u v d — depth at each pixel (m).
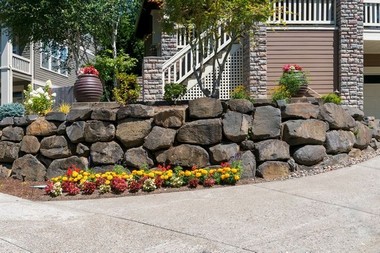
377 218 5.12
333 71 12.91
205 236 4.62
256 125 7.56
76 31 15.45
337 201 5.79
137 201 6.26
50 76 23.41
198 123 7.58
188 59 12.03
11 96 18.92
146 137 7.77
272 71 12.69
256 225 4.92
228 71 12.64
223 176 6.96
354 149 8.39
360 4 12.98
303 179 7.09
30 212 5.83
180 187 6.98
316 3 12.97
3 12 14.72
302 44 12.84
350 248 4.23
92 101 9.24
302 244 4.34
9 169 8.93
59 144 8.27
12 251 4.30
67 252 4.28
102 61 13.16
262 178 7.29
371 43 14.54
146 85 11.58
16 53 21.08
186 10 9.21
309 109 7.74
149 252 4.24
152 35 17.00
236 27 9.39
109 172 7.45
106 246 4.42
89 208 5.98
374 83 16.72
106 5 14.94
